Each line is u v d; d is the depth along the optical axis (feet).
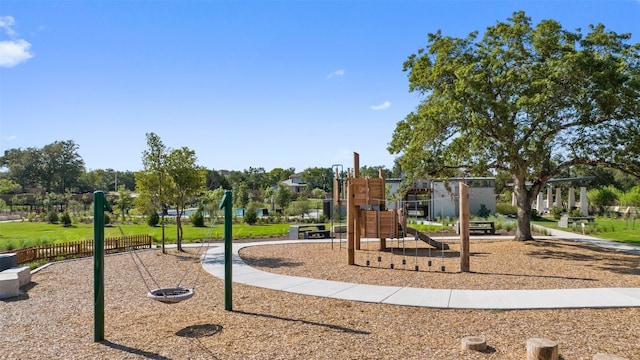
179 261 51.49
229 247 29.04
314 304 30.35
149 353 20.92
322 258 52.75
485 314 27.45
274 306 29.86
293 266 46.70
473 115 51.34
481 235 83.92
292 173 415.23
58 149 371.35
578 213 134.31
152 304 30.91
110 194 255.91
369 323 25.66
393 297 31.94
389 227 53.11
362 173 281.54
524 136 56.39
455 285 35.99
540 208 148.56
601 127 55.57
